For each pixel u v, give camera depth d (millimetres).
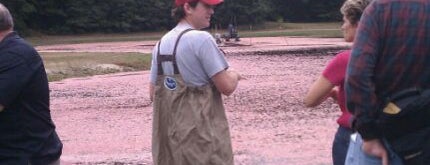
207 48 5078
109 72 31250
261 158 10570
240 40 63625
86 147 12117
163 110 5254
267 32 87312
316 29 94875
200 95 5125
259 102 18250
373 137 3717
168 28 102625
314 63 33062
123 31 99125
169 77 5188
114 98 20125
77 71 30578
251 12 103500
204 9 5219
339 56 5199
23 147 5078
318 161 10156
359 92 3648
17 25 90188
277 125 14086
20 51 4949
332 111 15898
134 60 35344
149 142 12492
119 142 12578
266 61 35281
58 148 5379
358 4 5078
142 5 101125
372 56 3666
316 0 116812
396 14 3672
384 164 3740
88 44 69438
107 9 98875
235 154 10953
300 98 18875
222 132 5199
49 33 95625
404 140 3684
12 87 4863
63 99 20141
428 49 3689
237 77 5254
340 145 5551
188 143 5105
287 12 117375
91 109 17656
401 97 3689
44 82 5156
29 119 5086
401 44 3678
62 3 97000
